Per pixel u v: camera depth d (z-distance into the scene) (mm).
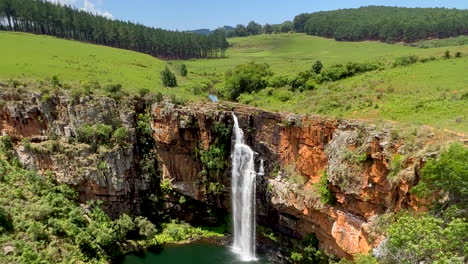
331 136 44094
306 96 67062
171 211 61938
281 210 51656
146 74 87562
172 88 76688
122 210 58188
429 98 49875
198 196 59438
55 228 47500
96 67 82375
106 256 50375
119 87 61969
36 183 51656
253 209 54656
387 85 60812
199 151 58062
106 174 55812
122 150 57625
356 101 55750
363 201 38812
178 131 57312
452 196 28562
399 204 34688
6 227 44031
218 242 57500
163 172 61188
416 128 36750
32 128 55750
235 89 78500
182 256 53000
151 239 56094
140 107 61281
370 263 32031
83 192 56000
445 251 24125
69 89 58688
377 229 36031
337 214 42031
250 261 51844
